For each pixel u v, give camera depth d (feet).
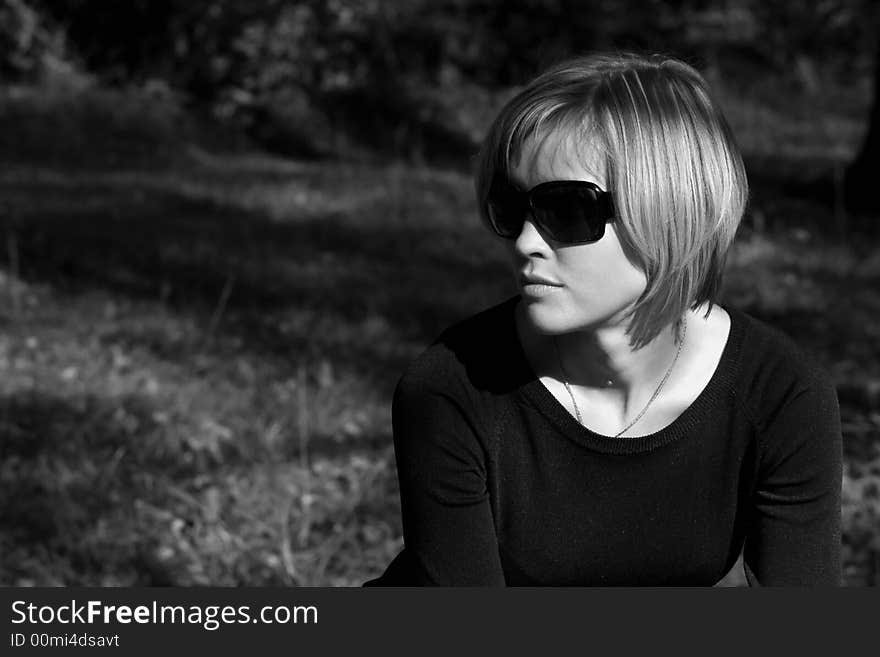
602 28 69.62
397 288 32.53
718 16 75.92
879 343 28.66
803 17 79.82
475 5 70.28
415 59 68.39
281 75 63.57
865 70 81.56
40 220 36.68
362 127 62.95
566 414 7.89
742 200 7.77
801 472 8.03
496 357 8.08
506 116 7.73
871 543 16.61
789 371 8.00
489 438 8.01
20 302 28.02
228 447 20.39
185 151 55.88
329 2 63.93
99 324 26.73
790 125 72.08
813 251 38.91
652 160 7.44
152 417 21.20
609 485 7.95
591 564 8.16
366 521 17.80
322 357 25.39
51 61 61.16
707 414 7.91
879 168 47.96
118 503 17.99
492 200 7.84
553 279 7.63
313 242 37.52
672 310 7.71
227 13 62.18
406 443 8.21
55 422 20.77
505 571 8.43
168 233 36.47
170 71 62.69
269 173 50.39
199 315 28.12
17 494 18.10
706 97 7.70
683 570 8.21
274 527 17.22
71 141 53.16
